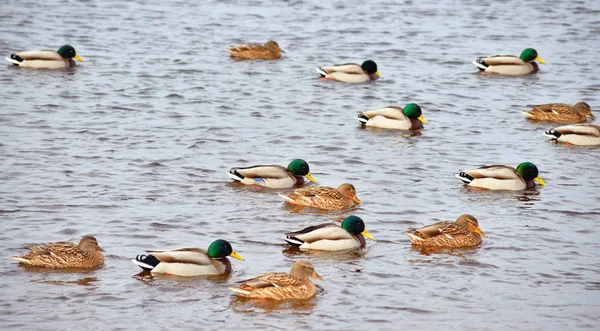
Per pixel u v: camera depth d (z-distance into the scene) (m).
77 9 54.84
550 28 52.59
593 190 28.98
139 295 21.05
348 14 55.66
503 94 40.56
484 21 54.34
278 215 26.28
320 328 19.70
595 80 42.81
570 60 46.22
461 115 37.44
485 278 22.44
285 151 32.28
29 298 20.73
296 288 20.97
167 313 20.25
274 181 28.48
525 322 20.22
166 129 34.34
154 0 58.25
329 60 45.56
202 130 34.34
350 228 24.16
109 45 46.97
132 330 19.47
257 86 40.72
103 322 19.78
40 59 42.38
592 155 32.75
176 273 21.91
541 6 58.09
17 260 22.61
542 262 23.38
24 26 50.12
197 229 25.00
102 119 35.28
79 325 19.62
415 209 27.08
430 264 23.19
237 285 21.66
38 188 27.73
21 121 34.59
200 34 49.97
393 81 42.25
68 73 41.81
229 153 31.83
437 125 36.03
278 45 47.00
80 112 36.09
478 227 24.70
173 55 45.47
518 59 43.72
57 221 25.20
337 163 31.17
